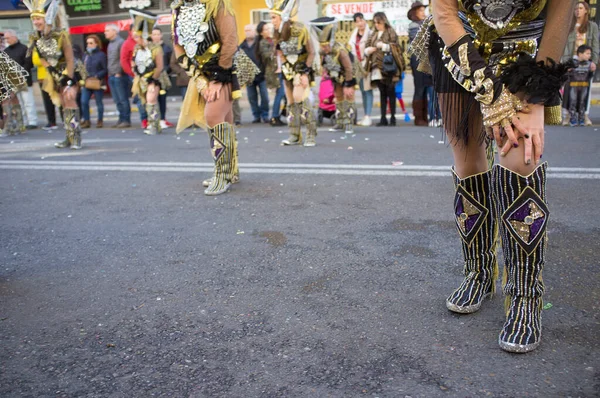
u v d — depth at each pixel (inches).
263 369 78.5
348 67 341.4
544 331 86.2
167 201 180.1
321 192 184.9
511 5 77.9
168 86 428.5
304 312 96.3
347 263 119.1
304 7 620.1
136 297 104.8
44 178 225.9
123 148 313.6
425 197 173.6
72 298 105.1
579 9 350.3
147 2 745.0
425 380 74.2
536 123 76.2
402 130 370.6
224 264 121.0
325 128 397.1
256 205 170.9
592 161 223.6
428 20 90.2
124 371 79.0
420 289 104.5
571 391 70.7
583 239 129.2
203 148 304.3
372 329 89.3
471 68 77.2
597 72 565.6
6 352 85.0
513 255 81.9
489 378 74.2
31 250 134.8
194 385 75.0
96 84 457.4
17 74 110.7
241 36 766.5
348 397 71.0
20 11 768.9
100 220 160.1
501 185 80.4
